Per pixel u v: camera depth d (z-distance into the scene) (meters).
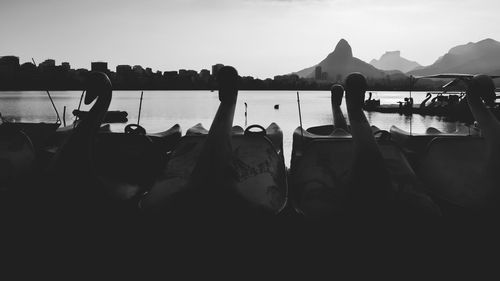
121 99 83.19
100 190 3.88
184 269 3.43
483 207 3.86
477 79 4.18
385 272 3.38
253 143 4.48
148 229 3.76
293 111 39.38
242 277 3.31
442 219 3.75
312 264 3.50
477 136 4.68
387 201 3.42
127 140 4.75
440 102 31.86
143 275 3.35
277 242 3.85
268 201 3.81
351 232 3.46
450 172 4.38
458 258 3.58
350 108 3.71
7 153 4.87
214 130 3.66
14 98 88.69
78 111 5.47
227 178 3.54
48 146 5.77
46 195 3.63
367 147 3.49
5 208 4.18
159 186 4.09
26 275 3.33
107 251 3.72
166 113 35.69
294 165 4.40
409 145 5.48
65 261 3.56
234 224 3.43
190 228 3.41
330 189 3.93
